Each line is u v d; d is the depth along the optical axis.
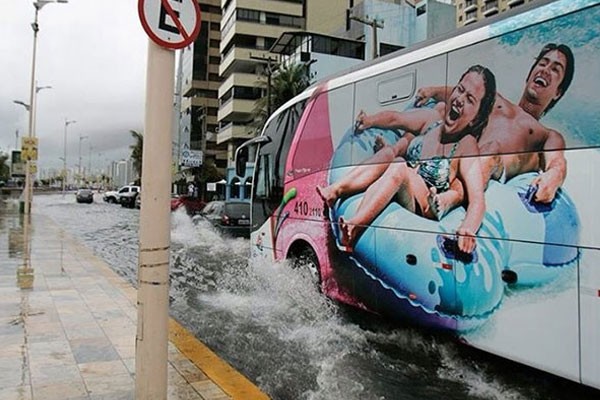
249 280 9.58
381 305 5.80
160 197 3.41
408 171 5.45
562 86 3.95
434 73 5.20
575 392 4.65
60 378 4.36
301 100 7.73
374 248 5.91
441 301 4.96
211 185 42.66
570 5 3.95
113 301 7.41
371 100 6.09
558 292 3.88
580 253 3.74
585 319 3.69
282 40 42.50
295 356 5.66
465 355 5.54
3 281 8.88
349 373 5.15
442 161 5.02
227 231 19.38
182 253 15.30
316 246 7.12
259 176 9.20
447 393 4.67
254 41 53.44
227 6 56.03
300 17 54.69
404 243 5.46
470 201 4.68
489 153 4.52
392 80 5.76
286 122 8.23
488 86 4.59
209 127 67.12
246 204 19.98
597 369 3.62
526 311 4.11
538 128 4.11
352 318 6.87
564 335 3.83
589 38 3.80
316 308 7.16
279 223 8.26
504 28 4.47
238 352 5.80
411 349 5.86
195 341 5.75
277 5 53.91
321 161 7.09
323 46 41.03
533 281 4.07
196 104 66.75
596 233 3.65
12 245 14.41
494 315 4.39
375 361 5.50
